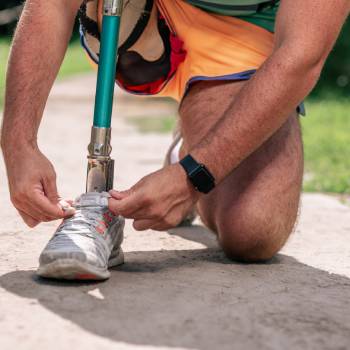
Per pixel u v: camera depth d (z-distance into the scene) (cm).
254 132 204
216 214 241
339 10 206
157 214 204
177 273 221
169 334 164
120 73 271
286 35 206
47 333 162
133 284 204
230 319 177
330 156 567
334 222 328
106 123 222
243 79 248
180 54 265
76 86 1573
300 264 246
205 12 254
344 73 1340
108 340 158
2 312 175
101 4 248
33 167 207
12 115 212
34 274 210
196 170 204
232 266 236
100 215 210
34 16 218
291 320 179
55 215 204
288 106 205
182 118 260
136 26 258
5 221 294
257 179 234
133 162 505
